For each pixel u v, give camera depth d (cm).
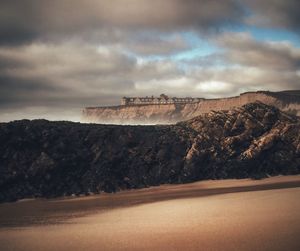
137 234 3894
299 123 7944
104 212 5103
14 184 6353
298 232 3556
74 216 4972
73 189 6562
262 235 3541
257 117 7888
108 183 6750
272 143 7550
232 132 7694
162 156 7238
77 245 3709
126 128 7425
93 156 6962
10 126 6725
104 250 3512
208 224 4053
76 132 7062
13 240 4034
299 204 4728
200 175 7256
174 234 3794
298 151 7581
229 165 7362
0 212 5516
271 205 4769
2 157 6456
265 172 7431
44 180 6525
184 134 7581
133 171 7038
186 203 5344
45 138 6788
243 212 4484
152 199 5884
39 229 4406
